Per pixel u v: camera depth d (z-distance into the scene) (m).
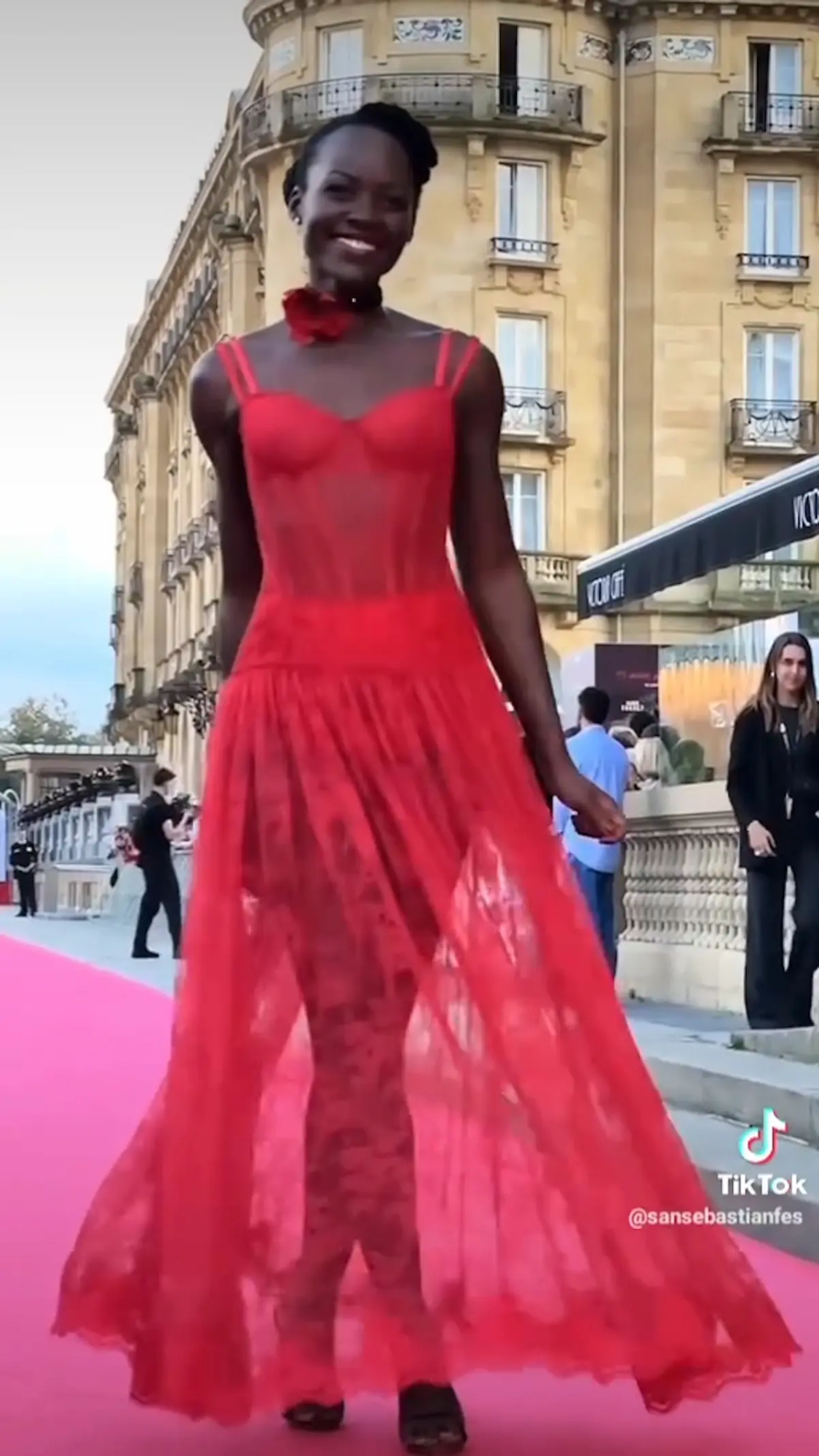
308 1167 3.24
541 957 3.29
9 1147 7.21
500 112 42.75
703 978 11.37
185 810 25.92
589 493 43.81
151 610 70.44
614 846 10.66
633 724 14.79
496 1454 3.30
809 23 43.16
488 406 3.44
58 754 69.19
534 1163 3.23
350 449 3.32
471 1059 3.26
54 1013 13.77
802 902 9.19
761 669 11.73
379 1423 3.44
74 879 41.12
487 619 3.51
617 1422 3.50
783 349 43.78
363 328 3.44
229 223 49.09
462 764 3.33
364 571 3.35
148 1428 3.45
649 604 42.75
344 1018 3.23
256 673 3.37
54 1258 5.08
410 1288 3.22
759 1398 3.67
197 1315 3.14
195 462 62.62
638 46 43.56
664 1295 3.19
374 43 42.78
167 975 17.81
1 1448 3.34
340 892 3.25
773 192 43.66
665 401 43.47
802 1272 4.98
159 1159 3.21
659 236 43.41
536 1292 3.22
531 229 43.41
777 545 10.26
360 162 3.42
